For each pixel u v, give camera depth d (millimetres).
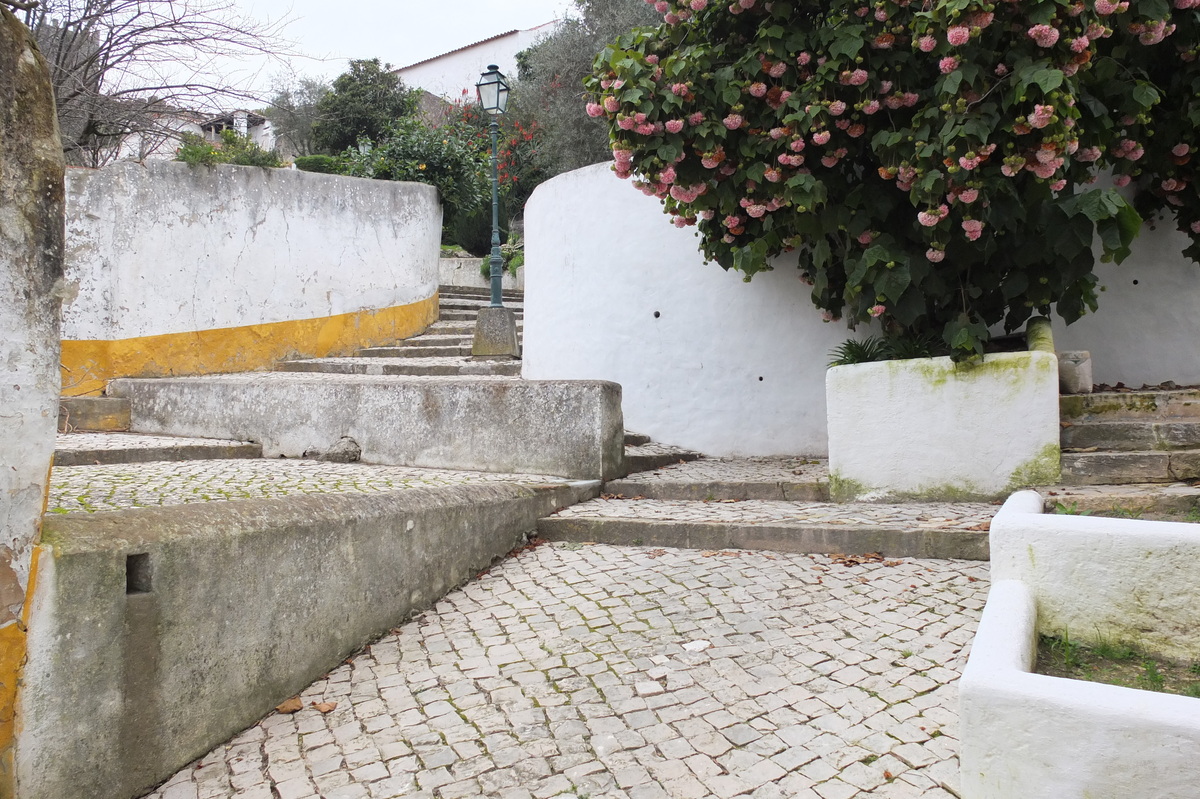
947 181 4738
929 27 4609
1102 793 1830
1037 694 1912
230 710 3146
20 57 2516
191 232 9680
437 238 12945
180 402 8148
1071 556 2734
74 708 2605
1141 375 6301
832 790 2531
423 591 4223
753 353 7191
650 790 2613
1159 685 2404
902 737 2762
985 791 1979
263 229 10336
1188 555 2547
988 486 5012
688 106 5445
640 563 4625
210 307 9836
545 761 2818
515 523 5004
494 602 4262
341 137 19141
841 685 3135
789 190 5246
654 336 7629
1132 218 4801
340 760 2934
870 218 5441
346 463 6742
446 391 6422
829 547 4543
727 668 3348
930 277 5324
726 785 2605
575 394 5949
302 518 3523
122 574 2758
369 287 11500
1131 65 5152
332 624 3646
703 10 5602
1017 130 4426
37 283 2529
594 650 3605
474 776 2764
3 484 2412
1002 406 4980
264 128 22656
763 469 6480
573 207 8172
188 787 2840
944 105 4566
